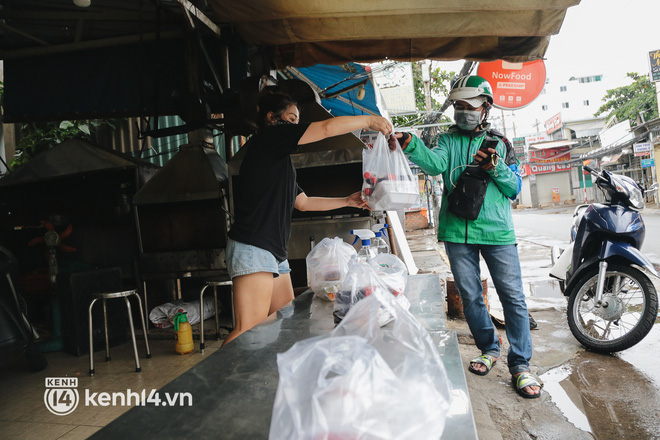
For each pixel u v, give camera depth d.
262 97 2.31
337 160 4.10
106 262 5.02
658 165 20.80
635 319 4.00
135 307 4.42
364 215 4.29
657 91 22.78
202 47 4.20
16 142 7.18
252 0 3.30
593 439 2.21
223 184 4.27
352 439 0.62
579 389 2.77
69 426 2.47
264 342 1.34
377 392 0.66
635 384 2.78
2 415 2.62
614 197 3.40
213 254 4.20
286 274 2.45
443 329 1.33
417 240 13.58
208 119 4.38
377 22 3.71
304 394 0.68
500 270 2.79
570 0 3.17
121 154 4.87
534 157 36.19
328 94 6.49
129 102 4.71
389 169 2.01
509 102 5.73
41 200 5.17
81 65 4.78
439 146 2.88
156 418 0.86
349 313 0.91
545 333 3.87
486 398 2.70
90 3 4.23
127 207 4.80
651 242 8.57
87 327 3.82
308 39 3.93
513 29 3.66
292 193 2.22
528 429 2.33
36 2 4.45
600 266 3.30
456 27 3.70
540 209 32.69
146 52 4.62
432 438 0.67
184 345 3.70
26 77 4.86
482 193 2.68
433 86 16.78
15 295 3.34
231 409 0.89
